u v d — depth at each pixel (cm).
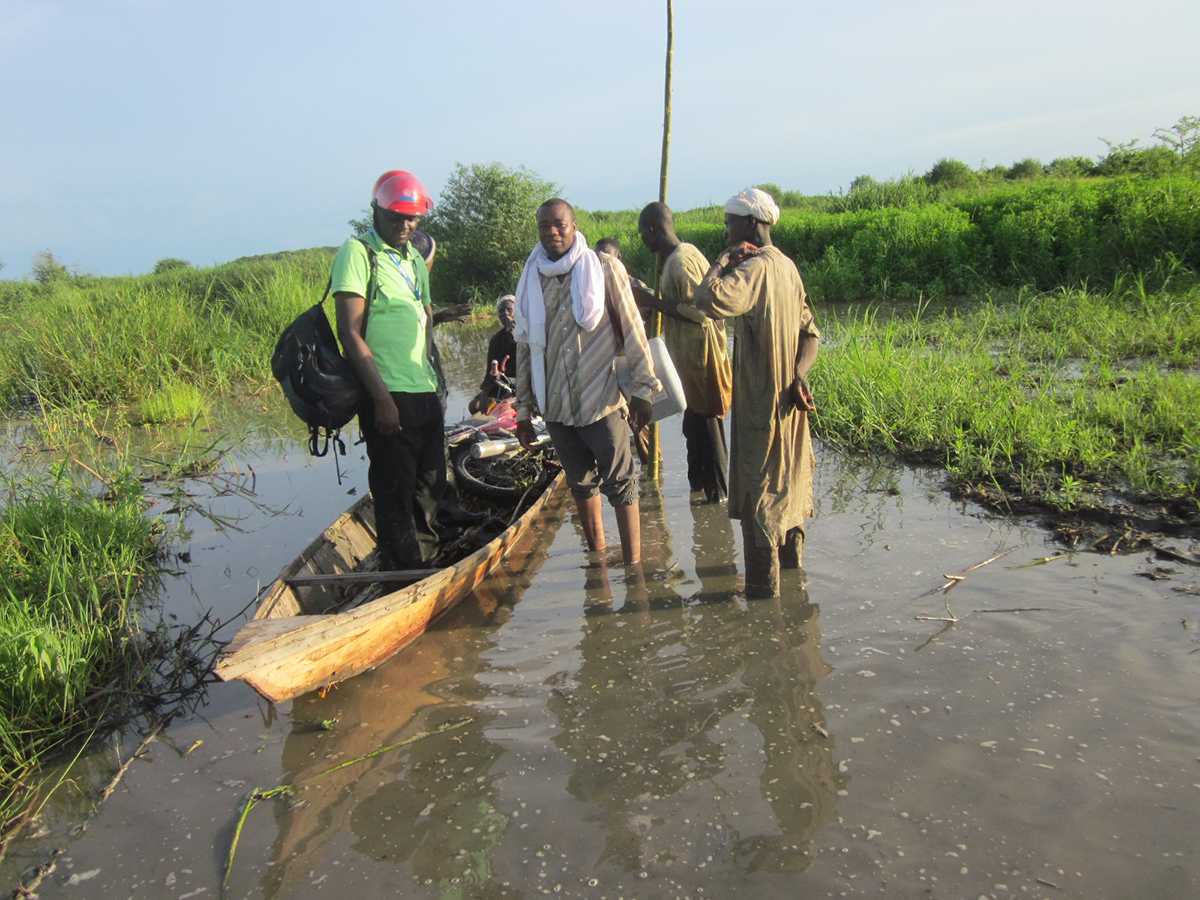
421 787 328
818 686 374
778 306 416
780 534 447
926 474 645
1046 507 548
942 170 3162
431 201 465
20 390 1198
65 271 2819
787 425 438
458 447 688
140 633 466
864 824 287
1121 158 1648
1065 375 851
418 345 471
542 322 484
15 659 391
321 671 378
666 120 625
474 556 474
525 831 299
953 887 257
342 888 279
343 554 517
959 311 1348
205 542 625
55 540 554
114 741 380
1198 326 915
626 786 319
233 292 1572
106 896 284
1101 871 258
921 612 430
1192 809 280
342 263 441
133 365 1190
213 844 306
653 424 663
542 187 2230
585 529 539
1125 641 383
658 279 608
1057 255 1442
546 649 429
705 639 425
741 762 327
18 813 333
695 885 268
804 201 3469
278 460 843
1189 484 539
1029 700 347
